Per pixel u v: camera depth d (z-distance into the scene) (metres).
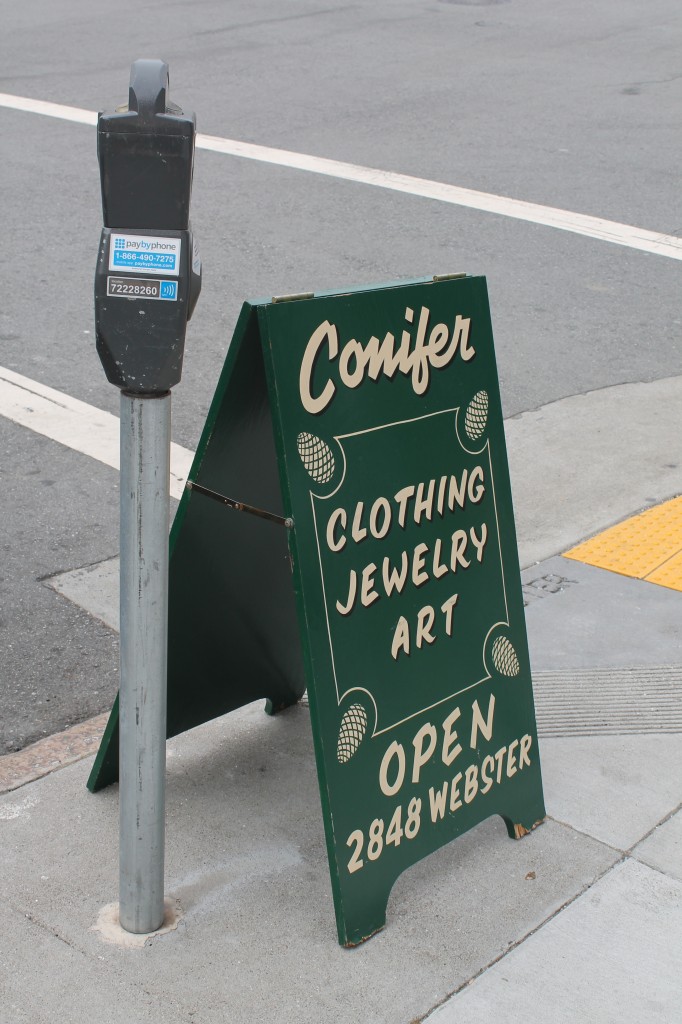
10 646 4.34
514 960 2.97
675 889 3.23
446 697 3.26
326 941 3.01
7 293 7.90
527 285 8.42
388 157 11.35
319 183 10.50
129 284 2.43
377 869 3.07
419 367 3.15
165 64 2.39
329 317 2.91
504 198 10.25
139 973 2.88
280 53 15.66
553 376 7.05
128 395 2.55
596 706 4.06
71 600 4.66
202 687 3.58
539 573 4.96
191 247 2.47
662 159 11.47
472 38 16.84
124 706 2.78
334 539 2.98
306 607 2.92
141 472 2.59
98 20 17.55
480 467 3.36
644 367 7.24
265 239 9.05
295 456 2.88
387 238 9.20
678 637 4.51
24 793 3.51
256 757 3.75
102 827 3.38
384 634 3.10
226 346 7.14
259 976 2.89
